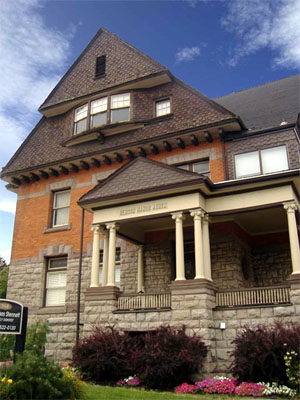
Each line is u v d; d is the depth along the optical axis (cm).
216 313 1335
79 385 946
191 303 1320
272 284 1716
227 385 1105
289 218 1349
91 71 2264
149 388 1195
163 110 2002
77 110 2217
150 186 1513
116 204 1580
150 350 1212
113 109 2084
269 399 995
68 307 1848
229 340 1288
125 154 1956
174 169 1509
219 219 1652
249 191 1436
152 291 1731
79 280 1673
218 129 1758
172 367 1161
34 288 1981
